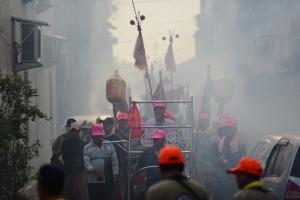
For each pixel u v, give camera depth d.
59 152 16.27
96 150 14.34
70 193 15.80
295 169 10.94
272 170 11.99
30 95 13.30
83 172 15.86
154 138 13.06
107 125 14.88
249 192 7.25
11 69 18.36
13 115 12.82
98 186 14.35
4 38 17.42
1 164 12.38
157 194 7.06
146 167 12.95
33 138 22.44
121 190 14.83
